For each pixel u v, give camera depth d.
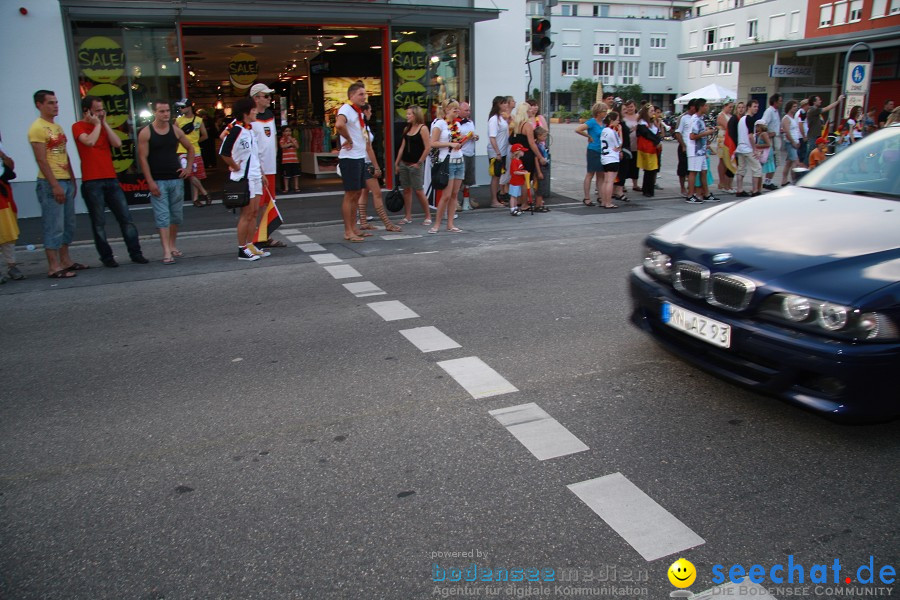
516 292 6.52
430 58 14.91
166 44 12.67
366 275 7.39
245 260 8.30
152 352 5.14
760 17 48.94
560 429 3.72
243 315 6.03
